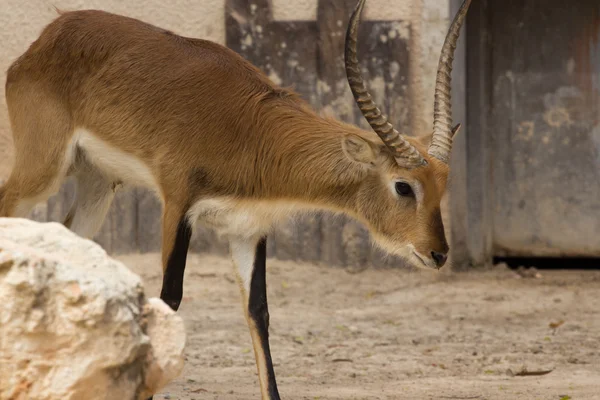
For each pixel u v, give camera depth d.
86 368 5.02
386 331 14.45
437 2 18.27
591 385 10.65
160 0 18.75
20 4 18.67
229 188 10.27
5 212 11.26
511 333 14.34
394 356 12.66
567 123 19.56
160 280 17.44
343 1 18.53
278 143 10.26
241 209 10.28
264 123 10.32
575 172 19.58
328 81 18.64
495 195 19.88
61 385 5.01
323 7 18.58
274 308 16.03
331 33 18.58
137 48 10.75
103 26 10.96
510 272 19.09
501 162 19.81
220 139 10.26
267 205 10.35
